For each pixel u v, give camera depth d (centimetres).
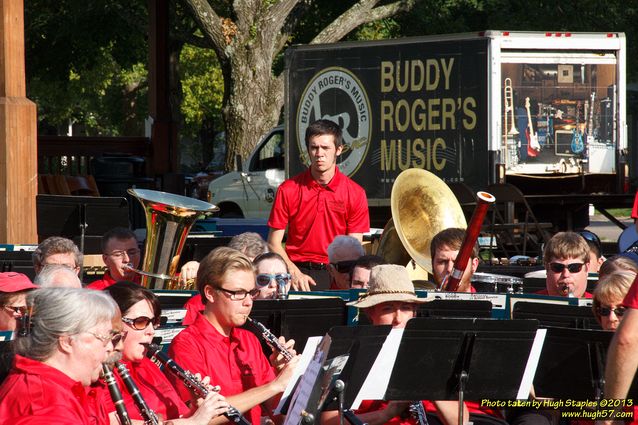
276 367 1639
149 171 4956
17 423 1101
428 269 2500
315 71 4691
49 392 1114
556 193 4578
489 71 4141
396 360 1412
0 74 2747
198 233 3588
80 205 2800
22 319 1242
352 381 1394
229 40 7019
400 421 1602
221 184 5991
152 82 4909
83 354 1140
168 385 1470
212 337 1552
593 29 7506
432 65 4300
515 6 7550
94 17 8131
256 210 5906
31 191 2764
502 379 1481
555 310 1798
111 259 2294
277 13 7100
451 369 1452
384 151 4466
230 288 1537
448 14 7675
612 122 4344
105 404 1355
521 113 4231
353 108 4562
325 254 2550
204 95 11531
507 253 4097
